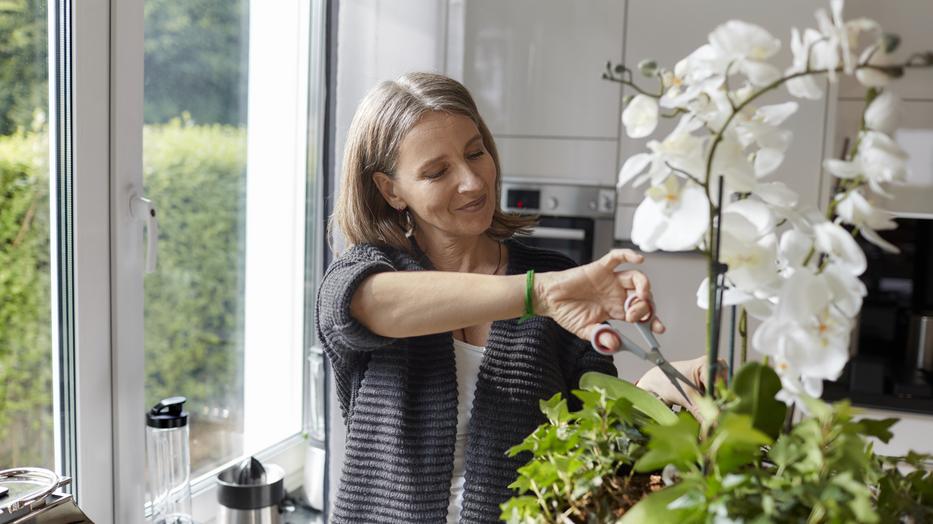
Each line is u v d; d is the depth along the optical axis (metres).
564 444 0.74
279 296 2.33
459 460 1.40
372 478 1.38
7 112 1.41
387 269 1.21
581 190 2.70
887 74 0.58
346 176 1.42
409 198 1.35
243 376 2.19
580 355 1.43
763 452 0.74
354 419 1.39
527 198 2.73
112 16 1.56
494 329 1.38
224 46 2.03
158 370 1.89
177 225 1.91
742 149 0.65
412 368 1.36
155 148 1.82
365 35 2.05
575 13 2.66
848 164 0.62
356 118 1.42
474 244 1.46
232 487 1.75
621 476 0.82
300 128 2.37
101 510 1.62
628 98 0.70
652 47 2.62
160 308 1.88
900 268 2.72
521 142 2.74
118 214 1.60
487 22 2.73
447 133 1.32
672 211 0.65
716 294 0.71
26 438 1.49
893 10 2.52
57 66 1.49
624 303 0.93
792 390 0.63
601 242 2.77
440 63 2.34
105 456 1.62
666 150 0.65
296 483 2.39
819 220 0.66
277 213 2.29
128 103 1.60
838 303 0.61
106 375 1.61
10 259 1.43
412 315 1.10
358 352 1.39
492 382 1.36
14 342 1.45
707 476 0.61
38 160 1.47
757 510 0.58
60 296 1.53
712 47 0.66
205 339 2.04
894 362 2.72
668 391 1.02
